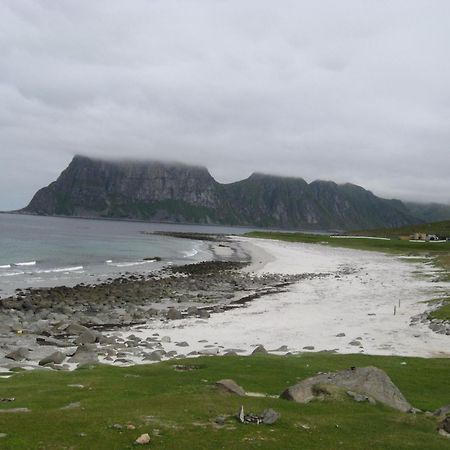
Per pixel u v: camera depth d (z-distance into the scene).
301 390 20.53
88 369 27.45
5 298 59.31
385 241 193.50
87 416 16.14
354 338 39.00
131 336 40.53
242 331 42.81
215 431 15.08
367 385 21.16
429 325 42.22
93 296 63.56
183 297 63.81
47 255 115.38
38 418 15.83
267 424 16.06
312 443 14.69
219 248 171.62
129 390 21.44
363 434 15.86
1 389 21.84
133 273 92.56
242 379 24.56
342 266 107.81
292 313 51.22
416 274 88.00
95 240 182.00
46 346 37.16
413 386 24.56
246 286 76.38
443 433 16.81
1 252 114.31
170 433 14.72
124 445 13.66
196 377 24.56
